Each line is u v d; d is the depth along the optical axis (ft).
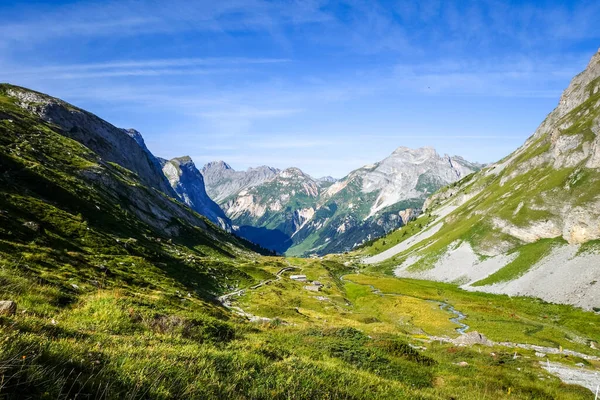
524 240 581.94
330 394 44.32
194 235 496.64
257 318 192.54
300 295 331.16
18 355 23.03
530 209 607.78
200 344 56.39
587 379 138.82
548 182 631.97
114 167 513.86
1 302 40.73
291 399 38.70
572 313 350.84
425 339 210.79
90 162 402.31
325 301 325.62
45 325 37.24
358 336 115.65
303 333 115.96
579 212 486.38
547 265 474.49
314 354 84.89
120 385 27.45
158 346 43.86
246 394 36.45
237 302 243.81
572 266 437.17
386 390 53.93
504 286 482.28
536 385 104.63
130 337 47.06
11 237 129.49
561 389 106.52
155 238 330.34
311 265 646.33
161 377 31.50
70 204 253.65
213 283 278.26
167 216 473.26
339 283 518.37
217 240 613.93
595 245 445.78
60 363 25.99
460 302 415.03
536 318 344.28
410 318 302.04
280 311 229.04
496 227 643.86
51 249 133.59
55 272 103.45
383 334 126.82
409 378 86.99
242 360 46.37
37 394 21.44
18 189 220.02
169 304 116.26
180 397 29.53
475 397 79.15
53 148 384.68
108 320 57.21
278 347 74.54
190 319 73.31
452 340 216.74
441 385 88.38
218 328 76.54
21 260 100.63
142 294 121.90
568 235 497.05
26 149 326.03
